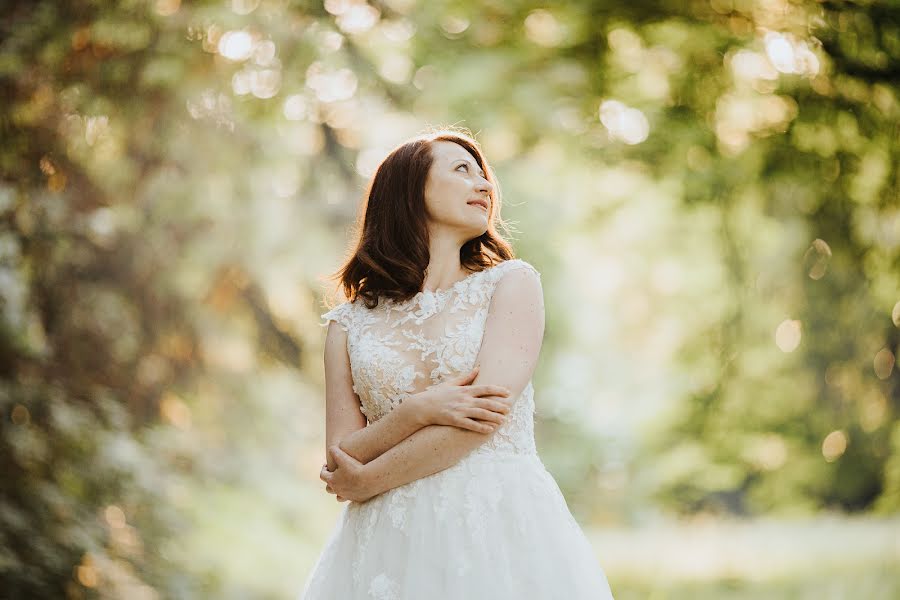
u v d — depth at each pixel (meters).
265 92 8.55
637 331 13.18
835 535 16.64
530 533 3.33
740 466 16.25
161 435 9.31
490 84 8.13
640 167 8.48
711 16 7.84
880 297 9.72
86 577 7.82
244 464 10.99
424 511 3.33
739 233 9.22
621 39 8.23
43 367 8.76
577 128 8.41
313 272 9.70
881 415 14.21
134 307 9.52
